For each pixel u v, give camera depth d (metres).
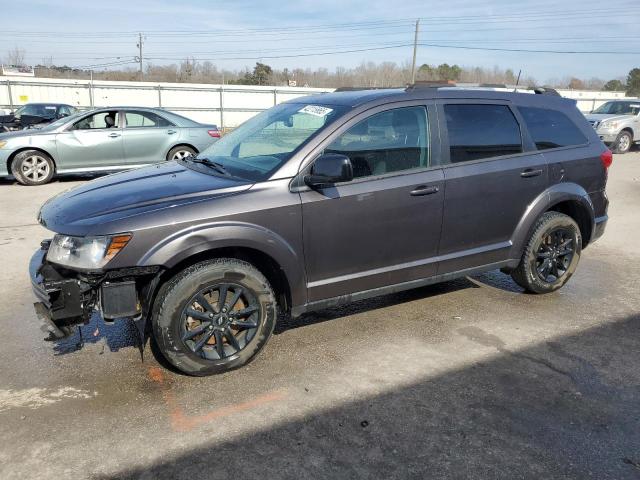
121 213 3.21
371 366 3.69
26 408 3.16
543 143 4.70
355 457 2.76
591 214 5.02
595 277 5.61
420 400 3.28
